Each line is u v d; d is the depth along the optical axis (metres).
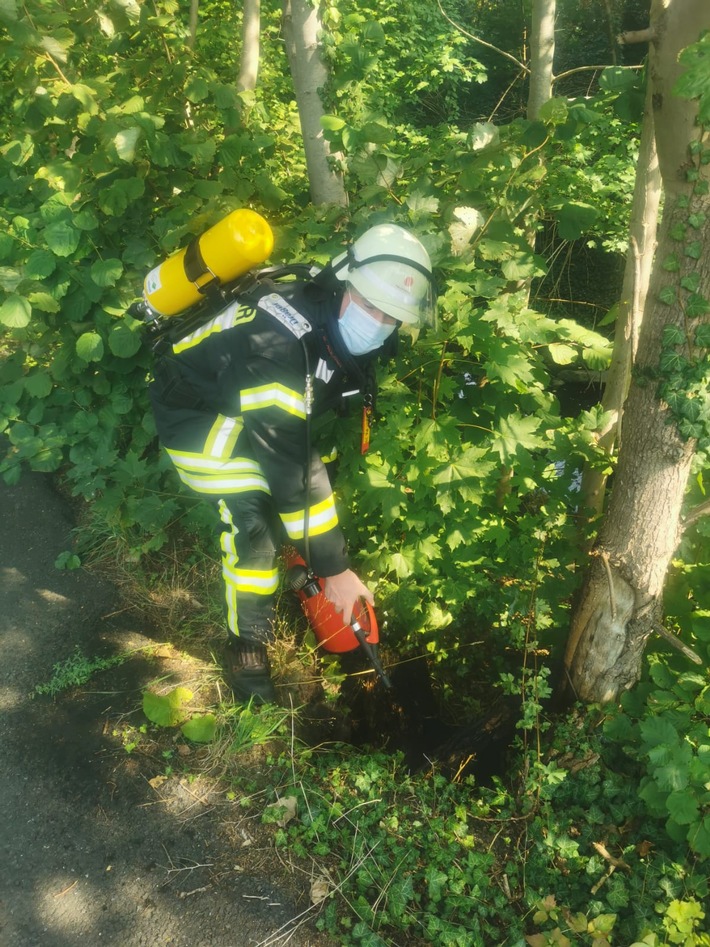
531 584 2.87
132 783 2.21
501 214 2.72
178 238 2.65
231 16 6.37
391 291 1.88
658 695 2.18
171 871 2.00
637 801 2.24
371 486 2.64
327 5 3.08
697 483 2.69
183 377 2.13
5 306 2.71
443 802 2.29
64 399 3.19
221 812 2.15
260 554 2.29
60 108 2.73
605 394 3.12
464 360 2.73
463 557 2.91
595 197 5.91
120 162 2.69
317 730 2.72
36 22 2.71
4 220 3.02
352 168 2.58
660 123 1.87
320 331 1.97
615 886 2.01
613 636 2.38
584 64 8.48
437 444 2.57
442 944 1.88
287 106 5.91
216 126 3.23
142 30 3.14
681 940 1.78
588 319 7.38
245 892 1.96
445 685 3.35
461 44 9.77
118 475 2.96
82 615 2.77
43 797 2.14
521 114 7.91
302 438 2.00
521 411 2.90
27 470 3.38
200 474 2.23
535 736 2.51
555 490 2.95
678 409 2.04
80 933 1.86
